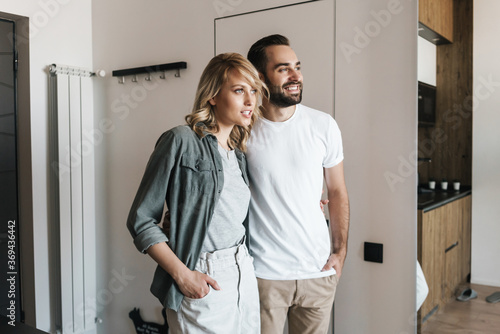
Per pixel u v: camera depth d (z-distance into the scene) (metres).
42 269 3.11
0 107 2.99
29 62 2.99
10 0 2.86
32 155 3.03
